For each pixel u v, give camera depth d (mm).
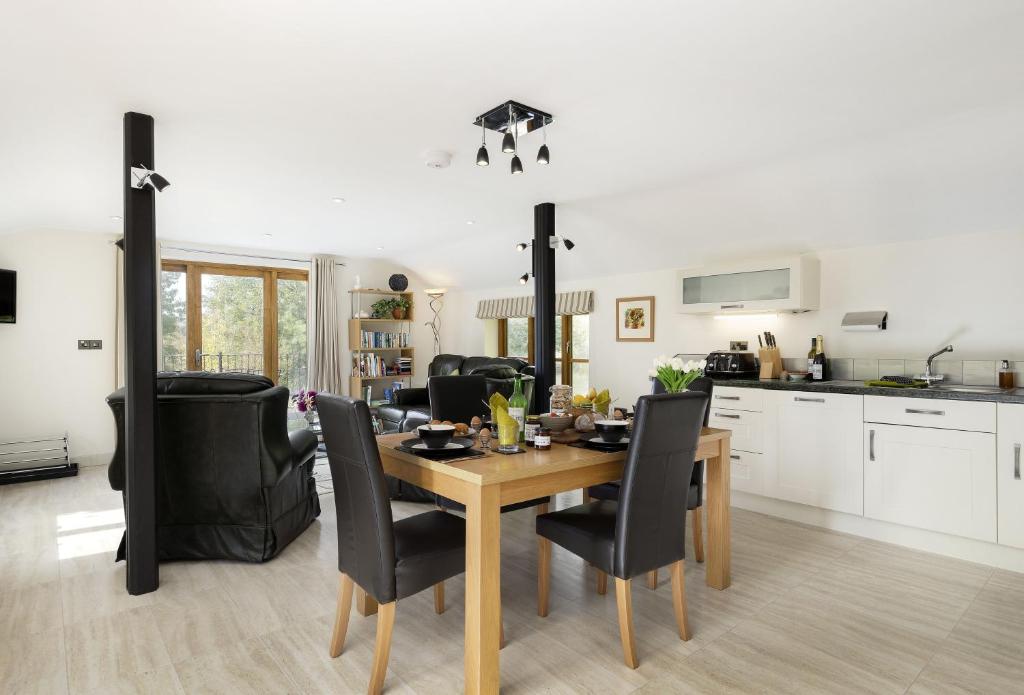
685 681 2100
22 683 2076
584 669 2178
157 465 3133
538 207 4680
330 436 2129
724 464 2898
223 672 2152
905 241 4066
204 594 2818
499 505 2043
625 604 2188
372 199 4555
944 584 2953
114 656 2258
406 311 8125
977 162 3211
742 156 3508
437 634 2441
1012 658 2258
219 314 6812
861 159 3451
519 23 2023
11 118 2844
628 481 2174
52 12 1927
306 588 2893
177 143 3254
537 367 4680
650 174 3877
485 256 6852
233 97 2639
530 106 2742
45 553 3365
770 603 2736
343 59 2285
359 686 2068
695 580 3020
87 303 5715
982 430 3178
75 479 5156
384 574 1981
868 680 2107
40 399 5488
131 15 1954
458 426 2703
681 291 5160
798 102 2703
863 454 3645
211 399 3092
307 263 7309
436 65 2336
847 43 2154
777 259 4453
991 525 3152
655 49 2205
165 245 6309
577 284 6574
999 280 3674
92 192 4277
